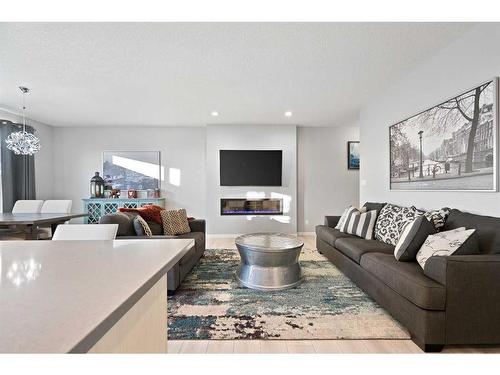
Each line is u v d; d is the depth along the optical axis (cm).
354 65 285
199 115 486
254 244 279
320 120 523
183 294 250
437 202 262
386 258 216
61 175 573
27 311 51
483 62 209
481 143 209
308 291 256
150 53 255
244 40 233
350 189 586
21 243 114
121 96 379
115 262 85
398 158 328
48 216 321
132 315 76
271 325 194
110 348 64
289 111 460
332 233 343
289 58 268
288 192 560
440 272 160
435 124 262
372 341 176
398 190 328
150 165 578
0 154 436
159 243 114
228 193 554
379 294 212
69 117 497
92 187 539
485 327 156
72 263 84
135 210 343
